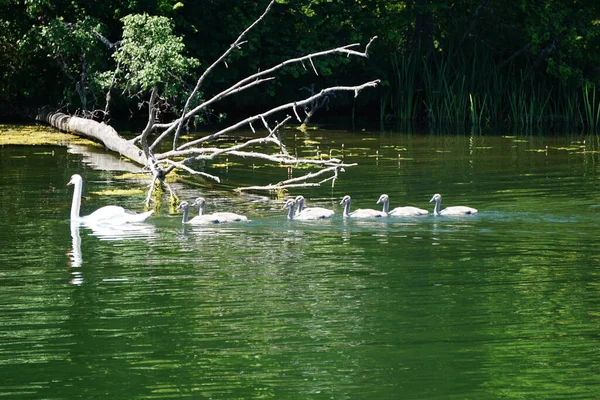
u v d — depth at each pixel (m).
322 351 10.72
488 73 38.81
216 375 10.02
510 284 13.49
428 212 18.95
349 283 13.58
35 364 10.38
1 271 14.45
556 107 39.28
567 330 11.45
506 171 25.17
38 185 22.89
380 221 18.22
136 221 18.47
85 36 32.78
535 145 31.52
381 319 11.86
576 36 38.16
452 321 11.80
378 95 42.56
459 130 36.62
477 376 10.00
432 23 41.12
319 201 20.89
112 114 39.44
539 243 16.16
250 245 16.17
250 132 35.69
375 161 27.42
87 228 17.78
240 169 26.17
